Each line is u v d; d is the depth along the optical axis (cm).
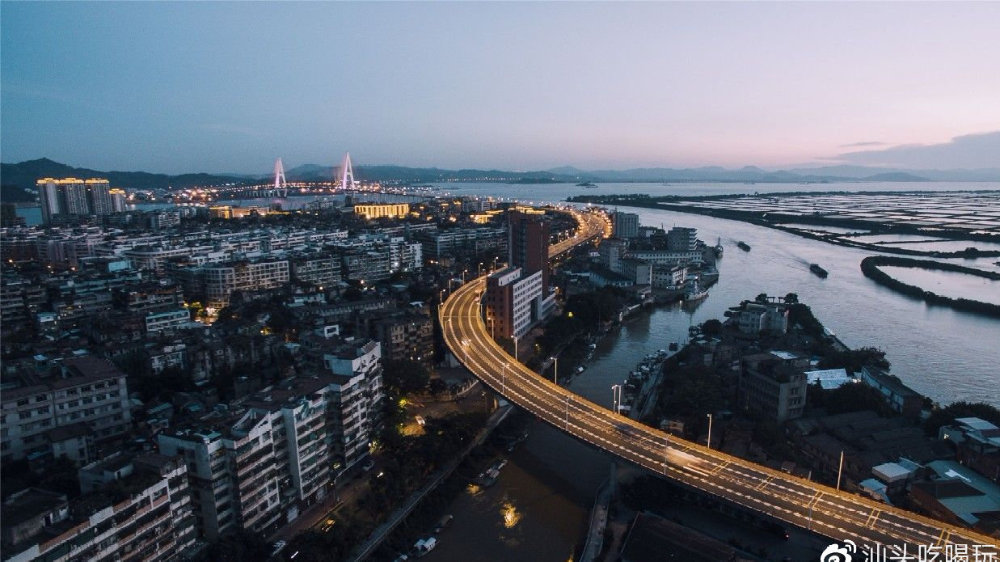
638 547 12719
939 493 13588
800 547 13212
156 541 11081
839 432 17175
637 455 14912
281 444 14075
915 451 15988
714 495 13125
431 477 16562
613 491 15575
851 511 12638
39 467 14850
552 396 18925
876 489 14350
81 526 9800
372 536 14038
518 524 15000
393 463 15938
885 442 16488
